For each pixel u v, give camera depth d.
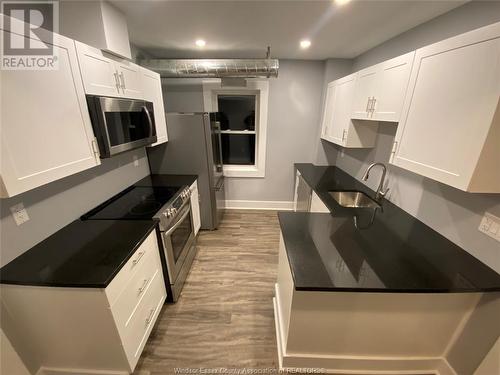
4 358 1.21
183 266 2.27
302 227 1.62
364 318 1.32
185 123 2.74
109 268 1.20
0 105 0.89
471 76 0.99
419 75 1.31
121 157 2.28
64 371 1.40
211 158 2.90
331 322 1.34
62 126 1.20
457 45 1.05
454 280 1.14
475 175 1.00
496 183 1.02
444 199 1.53
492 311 1.18
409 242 1.46
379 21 1.81
